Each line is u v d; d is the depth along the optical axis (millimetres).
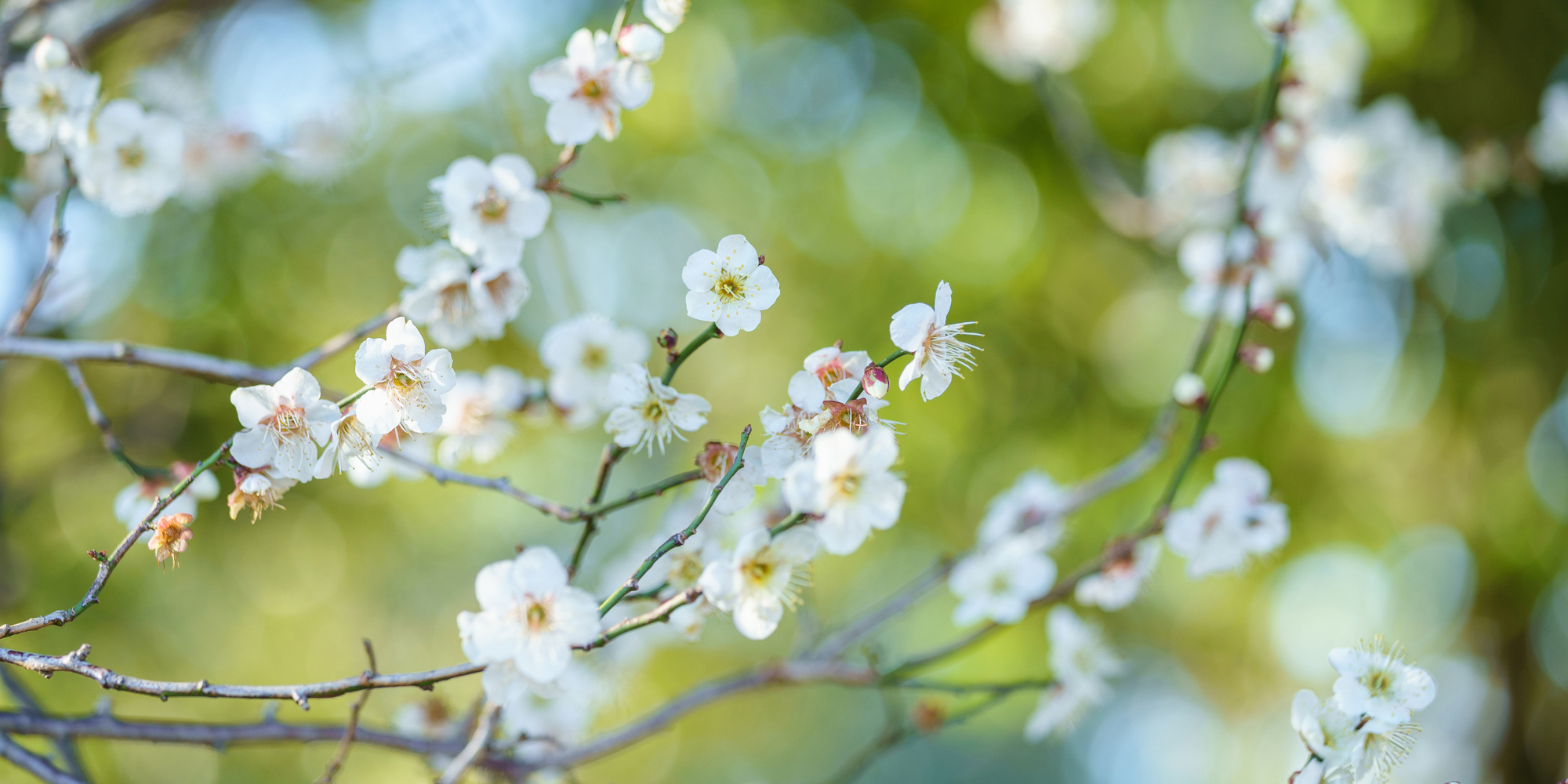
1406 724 1649
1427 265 6582
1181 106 6520
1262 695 7801
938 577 2652
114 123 2205
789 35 6996
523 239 2014
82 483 5281
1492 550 6695
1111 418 6559
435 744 2291
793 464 1521
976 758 11656
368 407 1532
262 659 6922
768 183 7160
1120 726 10445
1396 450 7012
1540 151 4625
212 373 2037
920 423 6496
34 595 4922
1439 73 6082
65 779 1918
